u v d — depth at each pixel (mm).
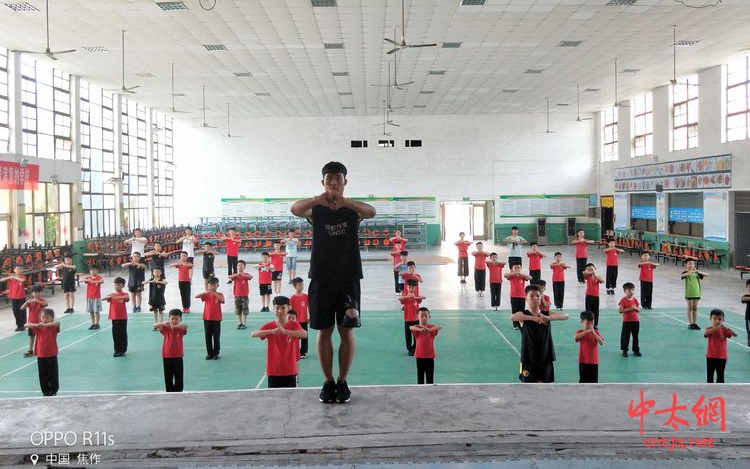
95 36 16250
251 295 16984
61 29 15562
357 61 19453
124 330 10250
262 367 9445
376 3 13555
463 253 18375
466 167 31688
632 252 27062
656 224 25594
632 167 27250
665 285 17891
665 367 9180
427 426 2535
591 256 26328
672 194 24688
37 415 2709
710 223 21422
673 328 12023
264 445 2381
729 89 20203
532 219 31812
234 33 16062
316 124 31625
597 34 16312
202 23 15117
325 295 2773
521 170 31734
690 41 17250
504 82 23141
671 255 23062
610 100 27797
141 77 21688
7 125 17469
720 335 7656
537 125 31578
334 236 2777
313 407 2775
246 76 21703
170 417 2666
